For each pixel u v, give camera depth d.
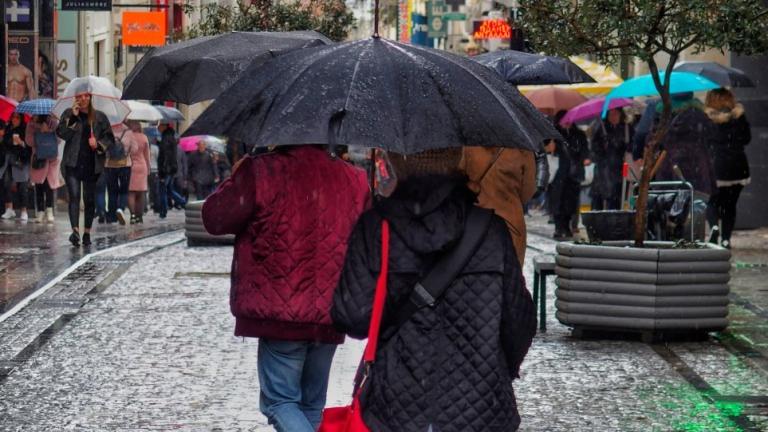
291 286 7.13
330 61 6.09
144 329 13.15
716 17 12.41
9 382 10.50
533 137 5.84
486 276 5.32
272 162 7.17
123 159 31.31
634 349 12.10
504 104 5.83
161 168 35.25
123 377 10.70
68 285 16.89
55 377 10.70
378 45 6.15
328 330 7.20
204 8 28.86
